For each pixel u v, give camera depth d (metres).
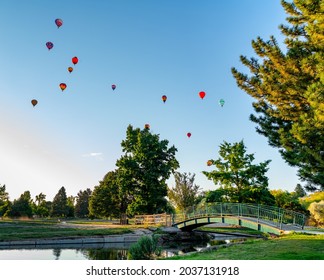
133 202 48.19
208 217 30.44
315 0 16.11
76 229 33.81
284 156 21.69
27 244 24.91
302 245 13.88
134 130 53.38
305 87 19.98
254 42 24.03
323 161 18.52
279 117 23.27
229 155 42.34
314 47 19.58
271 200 39.88
